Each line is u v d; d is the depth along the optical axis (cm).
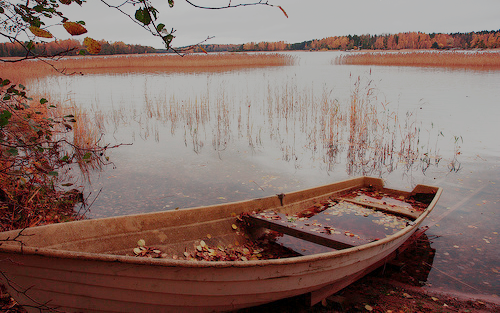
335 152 846
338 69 3114
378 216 458
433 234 466
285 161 787
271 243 410
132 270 242
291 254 382
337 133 938
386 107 1337
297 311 314
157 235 348
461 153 823
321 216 457
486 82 2041
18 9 216
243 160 789
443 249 429
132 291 253
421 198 520
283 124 1127
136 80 2398
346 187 551
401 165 762
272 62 3697
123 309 262
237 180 666
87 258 231
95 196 571
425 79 2231
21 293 241
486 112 1245
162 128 1081
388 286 360
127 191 599
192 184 640
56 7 232
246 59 3678
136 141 930
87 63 3400
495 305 325
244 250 384
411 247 435
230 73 2834
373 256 340
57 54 228
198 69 3297
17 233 263
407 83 2030
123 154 814
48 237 282
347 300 334
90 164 707
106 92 1808
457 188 628
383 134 991
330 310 318
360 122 1019
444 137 952
